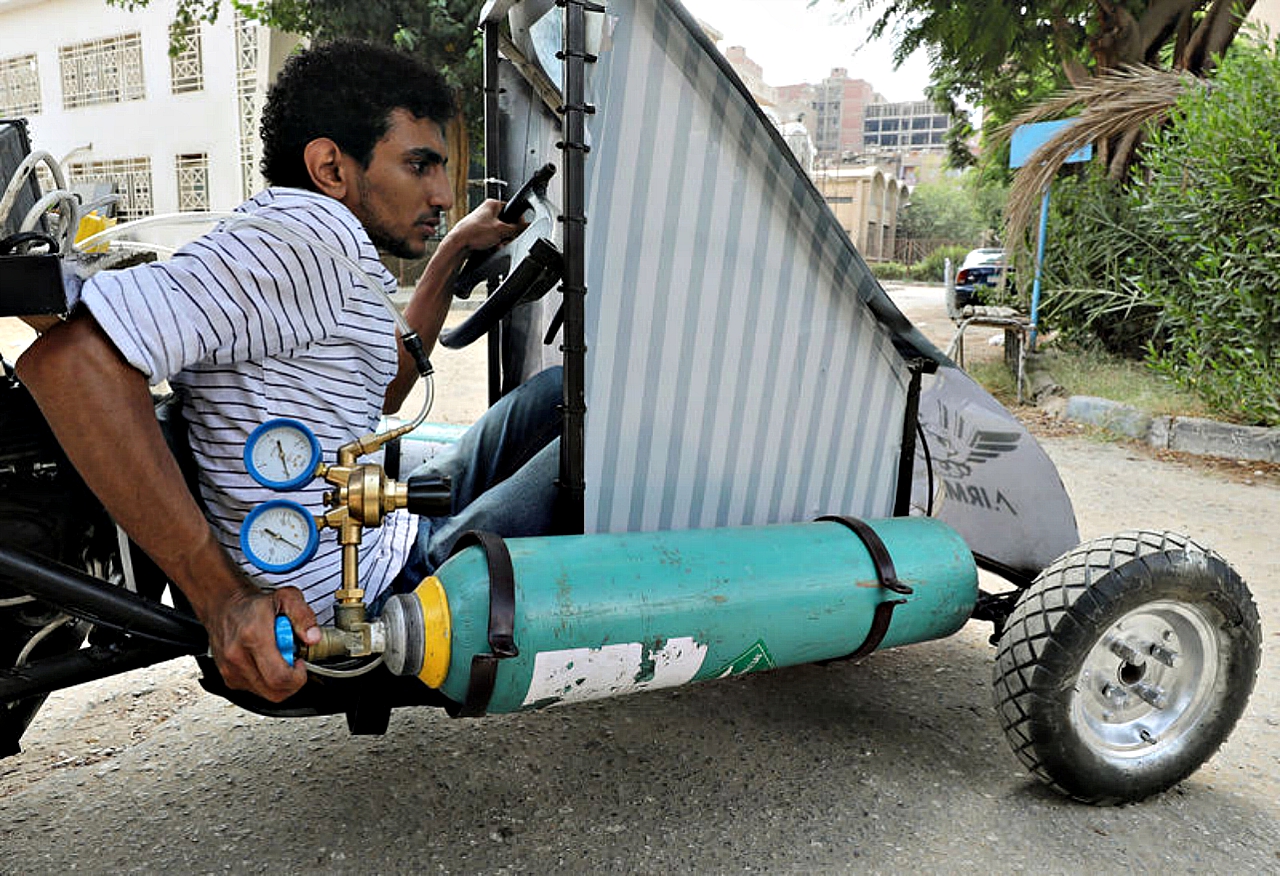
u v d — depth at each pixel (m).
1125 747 2.34
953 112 19.69
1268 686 3.13
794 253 2.12
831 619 2.02
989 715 2.84
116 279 1.49
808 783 2.46
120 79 18.95
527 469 2.07
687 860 2.15
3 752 1.91
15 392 1.72
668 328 2.02
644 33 1.83
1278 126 5.95
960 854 2.18
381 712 1.96
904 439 2.42
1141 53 10.18
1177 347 7.10
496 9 2.33
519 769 2.51
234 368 1.70
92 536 1.82
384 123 1.81
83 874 2.06
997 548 2.69
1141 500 5.33
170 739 2.64
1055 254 8.82
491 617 1.69
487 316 2.11
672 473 2.12
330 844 2.18
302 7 14.83
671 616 1.84
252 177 18.05
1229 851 2.23
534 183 2.11
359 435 1.85
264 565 1.61
